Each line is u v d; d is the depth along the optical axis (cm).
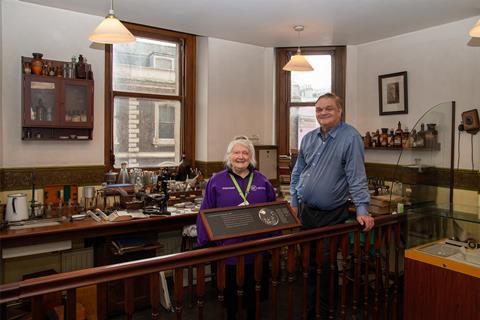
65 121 337
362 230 229
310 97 479
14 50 326
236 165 244
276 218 202
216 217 187
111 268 141
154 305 153
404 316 241
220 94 446
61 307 271
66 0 325
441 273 221
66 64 342
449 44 377
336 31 407
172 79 437
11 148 328
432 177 336
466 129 357
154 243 340
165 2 328
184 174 423
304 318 205
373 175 452
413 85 408
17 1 325
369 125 455
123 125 404
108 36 268
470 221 229
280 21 376
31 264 338
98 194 350
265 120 483
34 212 316
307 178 266
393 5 330
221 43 443
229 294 236
